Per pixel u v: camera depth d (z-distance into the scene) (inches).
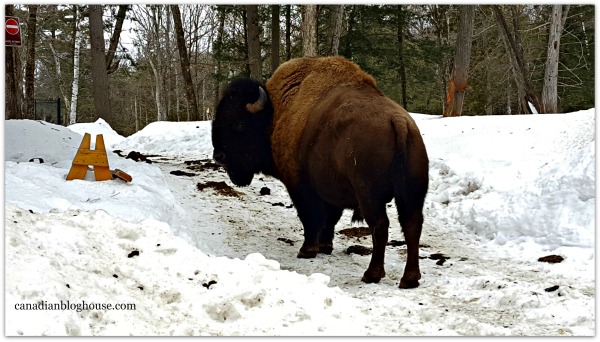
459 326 204.5
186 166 547.8
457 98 779.4
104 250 222.5
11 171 328.5
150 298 201.3
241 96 324.5
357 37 1082.1
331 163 277.3
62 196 292.7
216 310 199.8
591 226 340.8
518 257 327.3
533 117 566.6
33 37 764.6
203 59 1879.9
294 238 355.6
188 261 224.2
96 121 905.5
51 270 190.1
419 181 255.1
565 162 403.5
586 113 534.9
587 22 1197.7
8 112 544.1
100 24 953.5
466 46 771.4
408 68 1196.5
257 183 485.4
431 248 350.0
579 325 206.7
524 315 219.8
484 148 503.5
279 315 199.5
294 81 316.2
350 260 314.5
